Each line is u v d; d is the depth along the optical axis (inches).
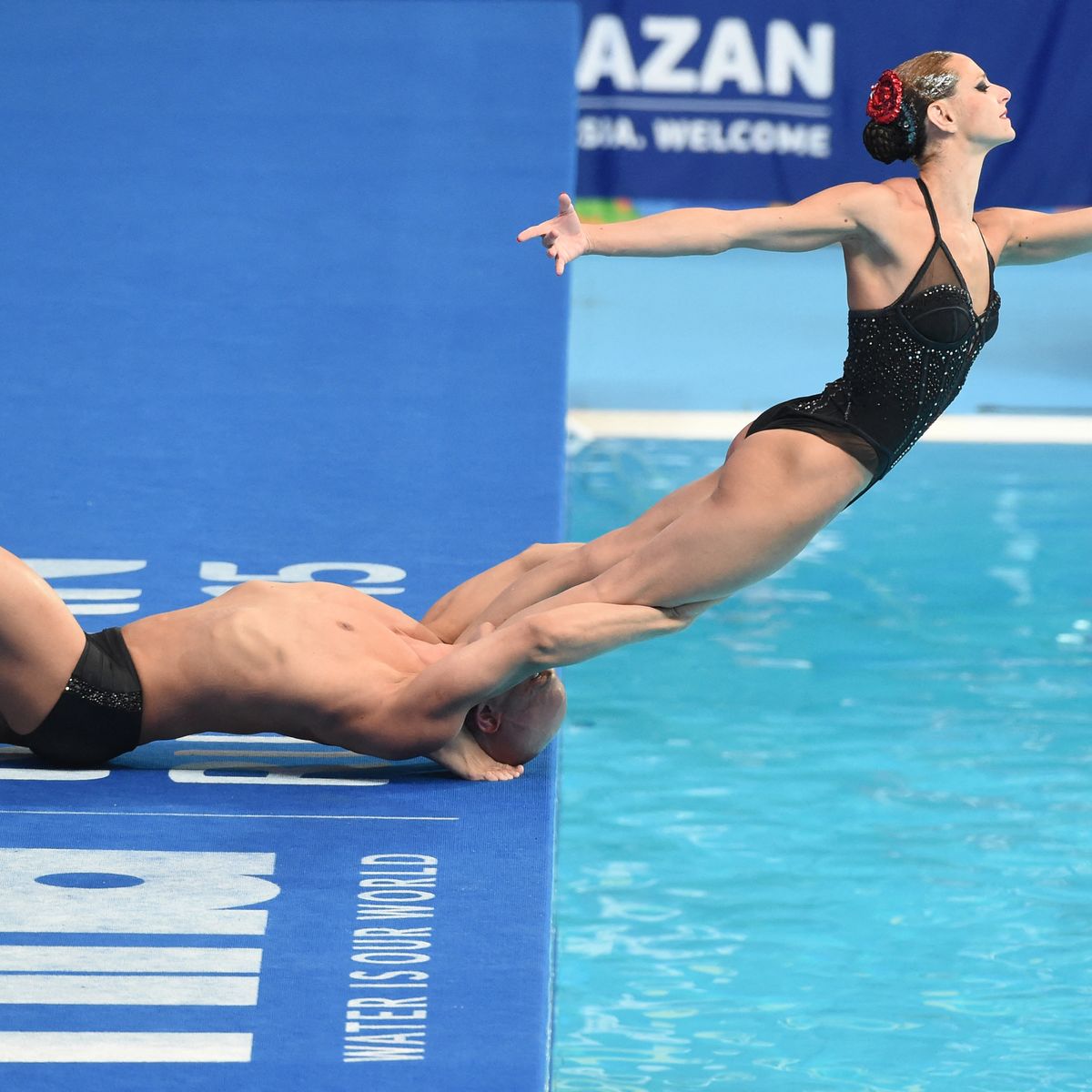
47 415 1168.2
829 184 2159.2
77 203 1557.6
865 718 1214.9
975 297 693.9
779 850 1040.2
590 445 1779.0
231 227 1520.7
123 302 1369.3
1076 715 1216.2
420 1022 550.9
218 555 964.0
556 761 761.0
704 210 678.5
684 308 2193.7
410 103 1811.0
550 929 612.4
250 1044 537.6
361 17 2066.9
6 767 732.7
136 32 1995.6
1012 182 2144.4
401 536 999.0
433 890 633.6
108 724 714.8
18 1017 547.5
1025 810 1087.6
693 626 1375.5
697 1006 882.8
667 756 1160.2
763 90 2135.8
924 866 1023.0
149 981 569.6
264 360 1275.8
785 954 928.9
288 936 599.8
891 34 2116.1
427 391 1229.7
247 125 1747.0
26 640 695.1
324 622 730.8
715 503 693.9
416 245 1491.1
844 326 2138.3
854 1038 856.3
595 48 2132.1
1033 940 947.3
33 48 1932.8
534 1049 537.0
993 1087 815.1
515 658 691.4
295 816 692.1
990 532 1566.2
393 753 719.1
